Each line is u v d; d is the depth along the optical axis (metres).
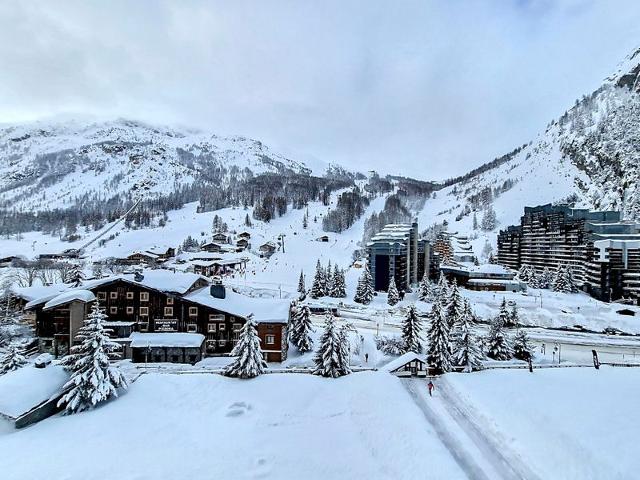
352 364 68.81
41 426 40.78
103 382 45.38
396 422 41.28
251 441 37.66
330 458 34.69
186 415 43.25
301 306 75.44
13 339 71.12
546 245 167.75
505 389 49.38
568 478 31.48
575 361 71.88
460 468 33.75
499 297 122.88
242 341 55.53
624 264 125.50
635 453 32.81
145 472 31.77
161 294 71.00
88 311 70.06
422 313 109.06
